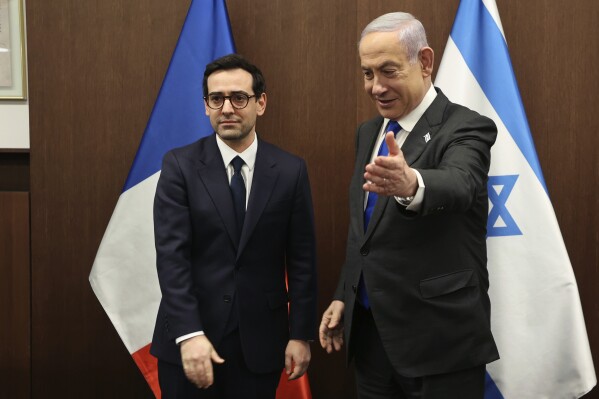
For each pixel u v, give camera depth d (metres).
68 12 2.74
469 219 1.71
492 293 2.42
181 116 2.53
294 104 2.73
